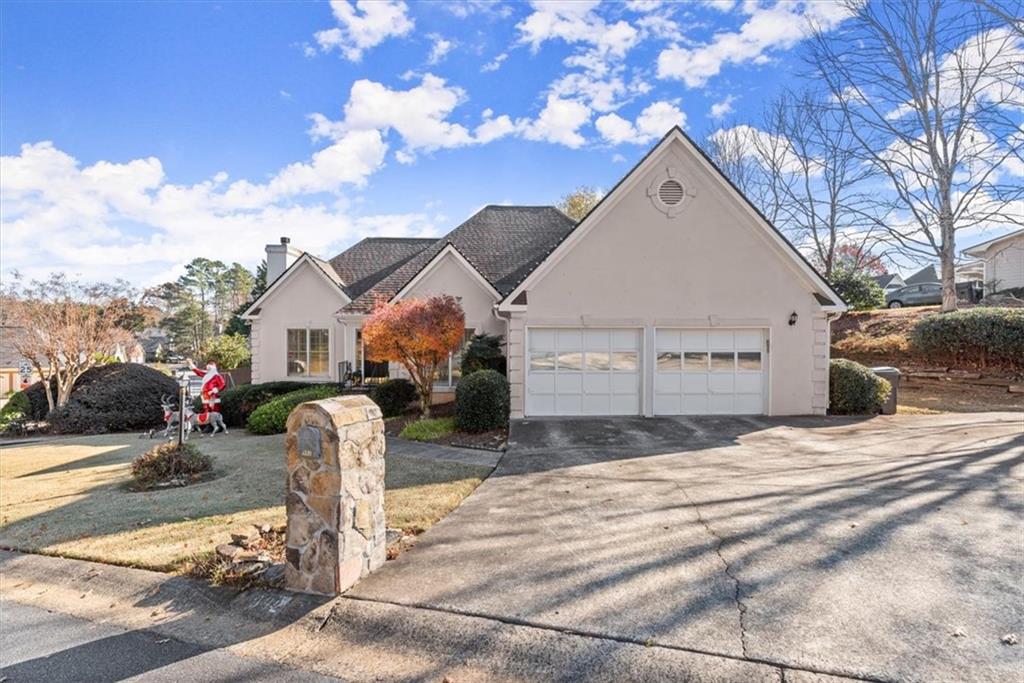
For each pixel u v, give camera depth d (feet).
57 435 51.24
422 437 36.11
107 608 14.11
